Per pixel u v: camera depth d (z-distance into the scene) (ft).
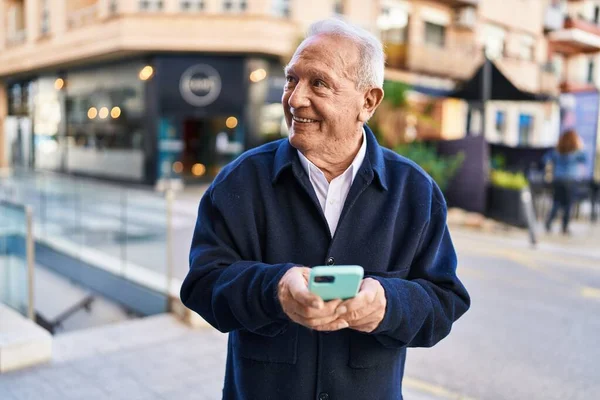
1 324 12.82
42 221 27.12
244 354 4.58
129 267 19.49
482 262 23.93
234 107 54.54
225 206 4.60
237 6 52.70
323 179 4.63
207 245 4.66
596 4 71.67
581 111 50.55
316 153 4.58
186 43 52.85
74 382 11.30
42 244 26.81
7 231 15.70
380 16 58.59
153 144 56.29
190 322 14.62
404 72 60.54
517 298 18.69
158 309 16.98
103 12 56.18
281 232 4.56
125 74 59.77
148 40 53.06
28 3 69.67
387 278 4.28
